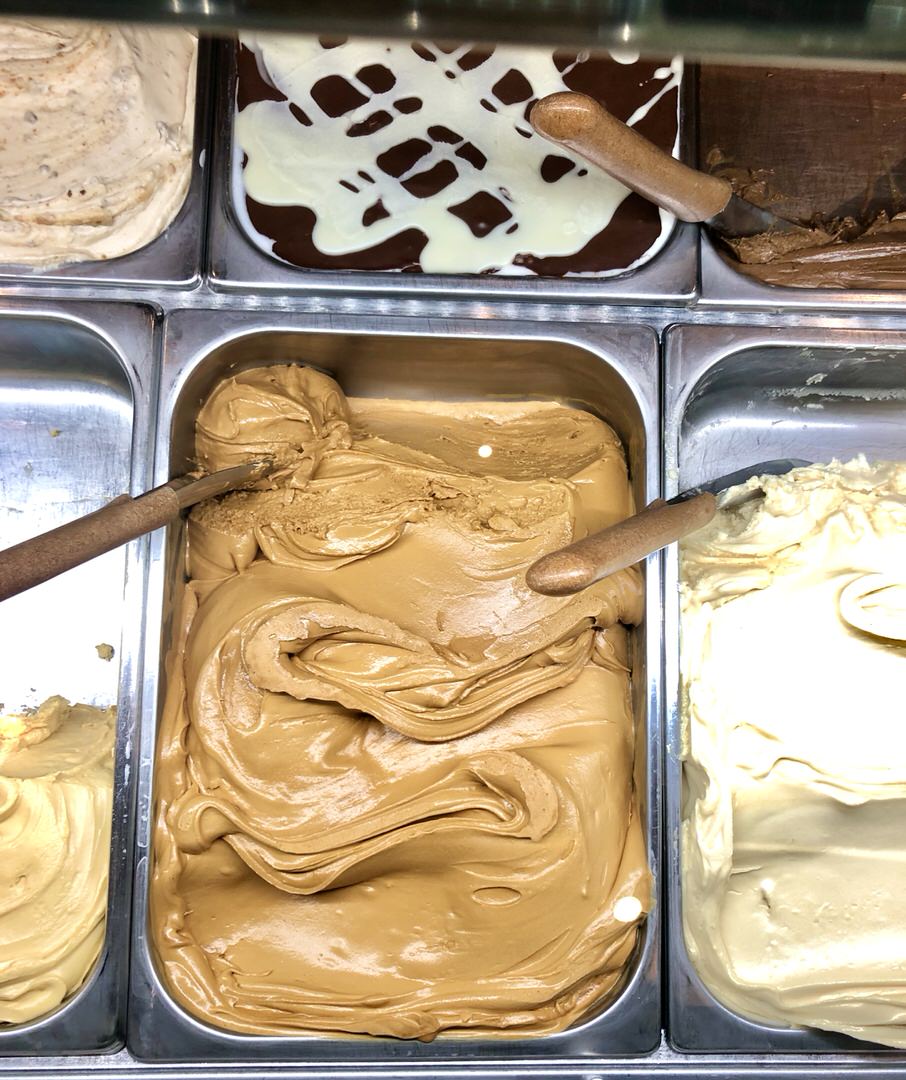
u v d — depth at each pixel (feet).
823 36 1.02
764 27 1.02
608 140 1.29
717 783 1.58
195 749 1.57
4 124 1.68
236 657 1.57
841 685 1.63
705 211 1.57
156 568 1.58
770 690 1.63
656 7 1.00
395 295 1.73
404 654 1.59
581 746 1.59
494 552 1.68
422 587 1.66
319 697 1.55
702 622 1.64
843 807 1.62
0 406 1.96
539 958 1.53
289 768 1.55
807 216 1.91
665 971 1.55
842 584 1.65
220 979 1.52
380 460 1.73
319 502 1.70
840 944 1.60
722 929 1.60
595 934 1.52
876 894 1.63
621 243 1.76
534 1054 1.52
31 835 1.53
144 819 1.52
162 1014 1.49
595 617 1.62
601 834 1.55
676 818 1.58
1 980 1.47
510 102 1.77
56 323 1.71
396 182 1.76
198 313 1.70
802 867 1.65
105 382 1.95
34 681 1.83
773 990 1.56
